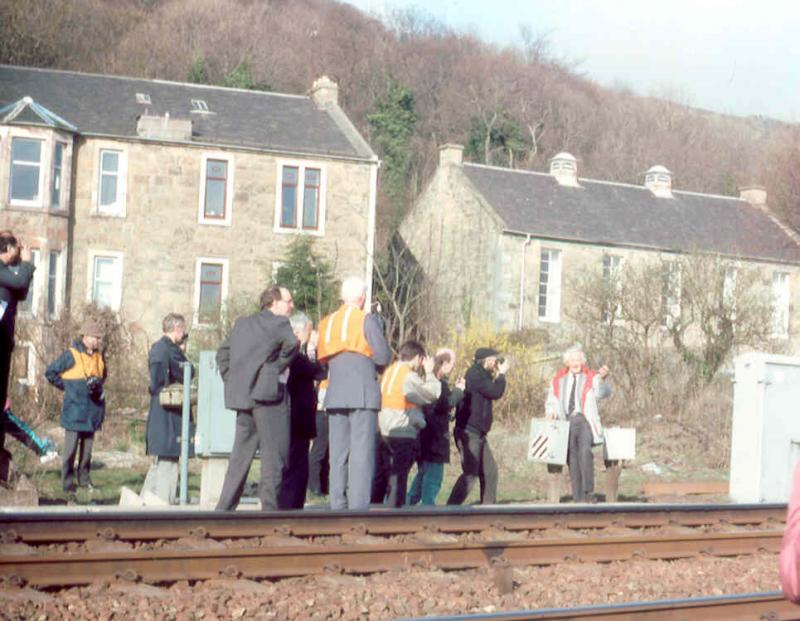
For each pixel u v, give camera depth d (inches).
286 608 292.7
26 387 898.1
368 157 1736.0
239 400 413.7
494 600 320.2
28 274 433.1
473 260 1898.4
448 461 559.2
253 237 1692.9
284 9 3902.6
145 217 1659.7
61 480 626.2
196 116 1738.4
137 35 3558.1
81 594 293.7
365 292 448.1
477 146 3304.6
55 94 1705.2
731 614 296.8
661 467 910.4
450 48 3956.7
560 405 607.8
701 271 1278.3
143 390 1035.3
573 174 2036.2
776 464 626.8
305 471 469.1
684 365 1203.9
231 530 370.6
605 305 1279.5
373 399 437.1
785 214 2507.4
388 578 339.6
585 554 399.2
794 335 2001.7
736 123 3941.9
